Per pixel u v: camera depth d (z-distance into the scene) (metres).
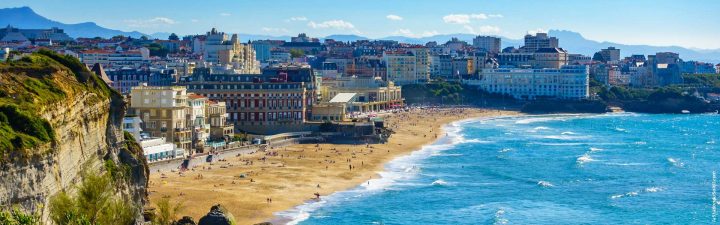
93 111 160.62
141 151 181.25
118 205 121.25
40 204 128.50
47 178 132.12
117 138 171.00
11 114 132.88
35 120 134.75
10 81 146.00
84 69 169.50
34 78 152.88
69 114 150.12
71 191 142.25
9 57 196.62
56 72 158.75
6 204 121.25
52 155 134.75
